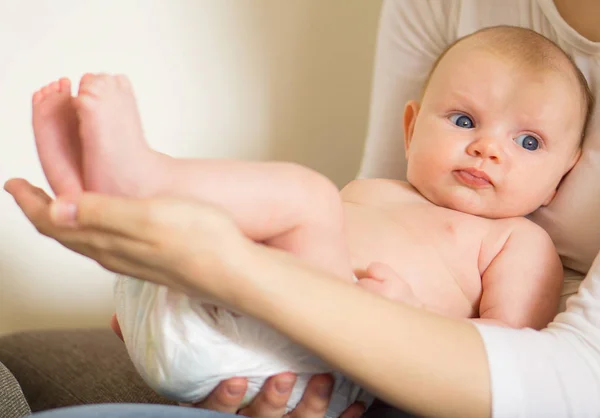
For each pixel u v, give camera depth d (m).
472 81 0.94
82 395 1.06
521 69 0.92
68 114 0.57
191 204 0.54
